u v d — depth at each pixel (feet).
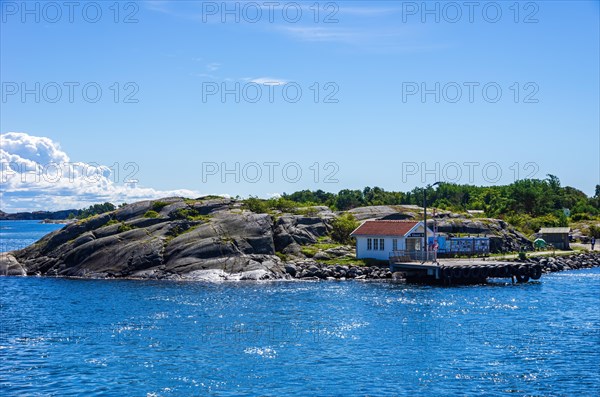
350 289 279.49
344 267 325.21
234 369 152.25
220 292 271.69
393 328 194.49
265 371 150.82
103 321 209.97
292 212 416.26
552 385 140.05
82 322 209.26
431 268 298.56
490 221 446.19
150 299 254.27
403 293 266.16
